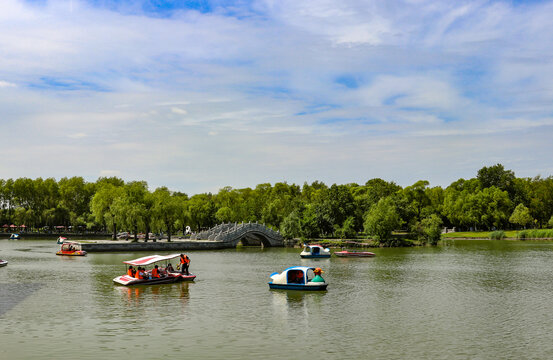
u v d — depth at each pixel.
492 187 191.62
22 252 114.00
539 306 48.84
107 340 35.84
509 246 138.62
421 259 100.88
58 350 33.38
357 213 162.25
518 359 31.92
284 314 44.81
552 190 194.12
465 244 149.12
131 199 124.25
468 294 55.94
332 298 53.16
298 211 161.00
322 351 33.38
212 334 37.62
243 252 121.75
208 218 182.25
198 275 72.75
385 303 50.28
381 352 33.22
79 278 68.06
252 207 186.62
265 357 32.06
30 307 47.47
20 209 190.12
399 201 164.50
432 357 32.25
